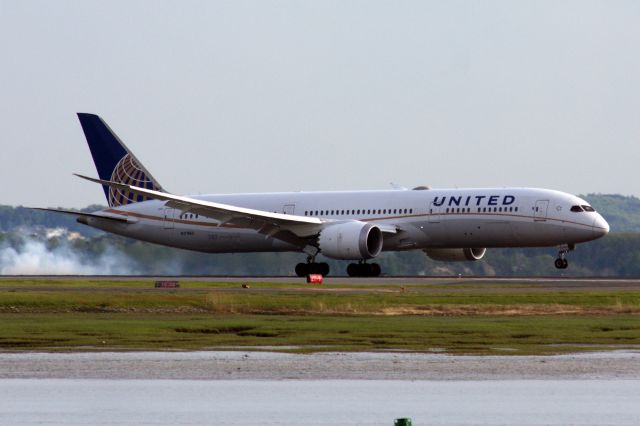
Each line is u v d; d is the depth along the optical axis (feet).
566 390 288.51
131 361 336.29
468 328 423.64
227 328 425.69
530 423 250.98
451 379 304.71
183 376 309.42
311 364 330.75
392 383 298.76
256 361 336.70
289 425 248.73
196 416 257.34
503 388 291.58
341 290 622.54
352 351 360.07
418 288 650.43
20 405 269.03
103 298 542.16
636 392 285.64
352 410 263.70
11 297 542.16
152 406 268.62
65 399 276.62
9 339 387.34
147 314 499.10
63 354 351.87
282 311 507.30
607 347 370.32
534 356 347.77
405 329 421.18
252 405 269.85
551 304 529.86
